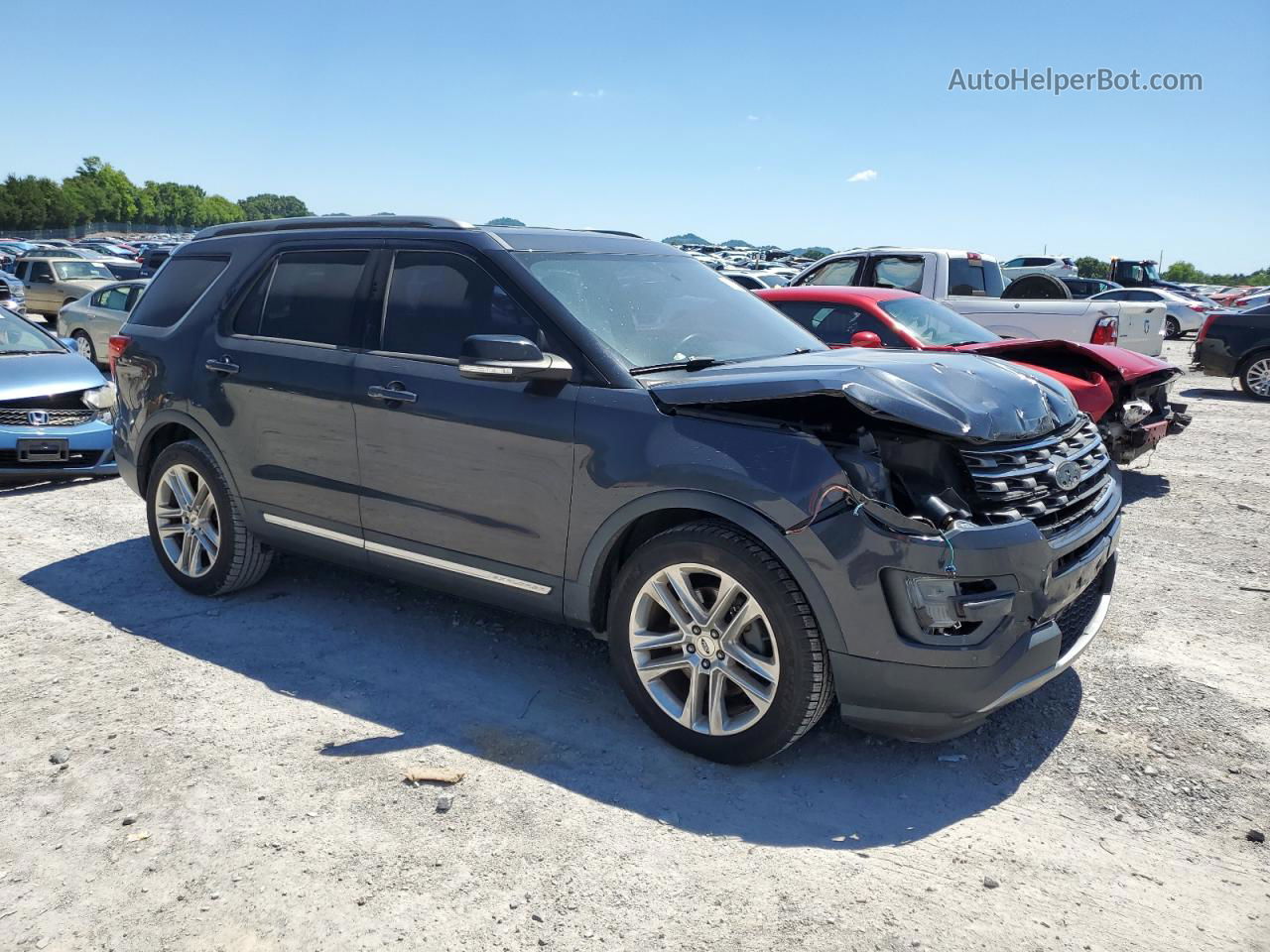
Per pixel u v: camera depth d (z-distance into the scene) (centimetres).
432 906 264
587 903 266
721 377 346
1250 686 406
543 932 254
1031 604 313
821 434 329
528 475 366
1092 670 422
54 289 2095
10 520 654
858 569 302
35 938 251
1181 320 2794
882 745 357
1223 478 824
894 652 303
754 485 313
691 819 308
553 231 433
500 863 283
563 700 390
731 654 329
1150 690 402
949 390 339
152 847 289
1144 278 3444
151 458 524
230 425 465
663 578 341
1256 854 294
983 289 1116
